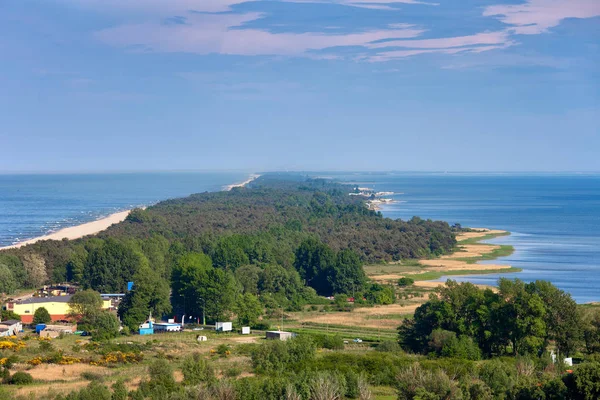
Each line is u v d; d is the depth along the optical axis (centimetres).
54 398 7000
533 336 9488
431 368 7831
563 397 6294
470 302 10162
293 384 6806
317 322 13488
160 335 12162
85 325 12162
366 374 7856
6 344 10000
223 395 6631
